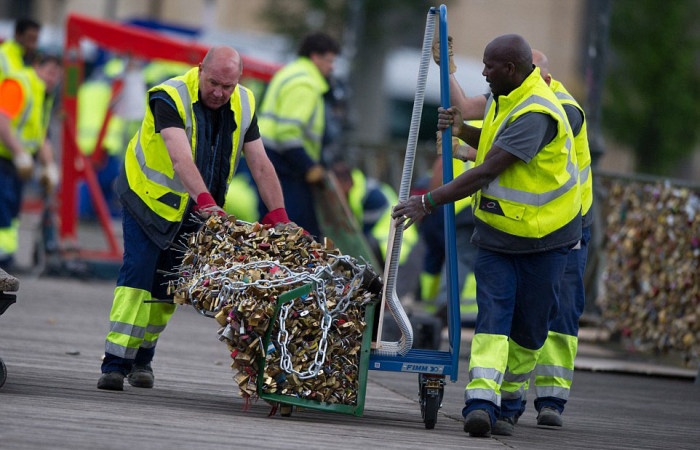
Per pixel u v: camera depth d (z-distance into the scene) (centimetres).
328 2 7538
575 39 12281
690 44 7506
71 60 4294
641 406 2592
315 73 3416
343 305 1950
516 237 1970
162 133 2088
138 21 7231
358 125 7781
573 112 2095
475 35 12238
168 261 2159
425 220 3662
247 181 4394
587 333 3781
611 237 3691
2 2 11350
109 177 6731
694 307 3275
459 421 2159
